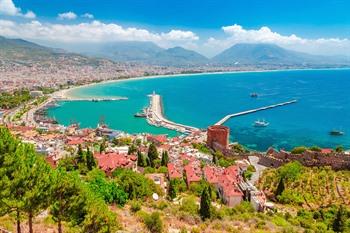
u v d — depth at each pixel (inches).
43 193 1873.8
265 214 4722.0
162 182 5944.9
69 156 7317.9
